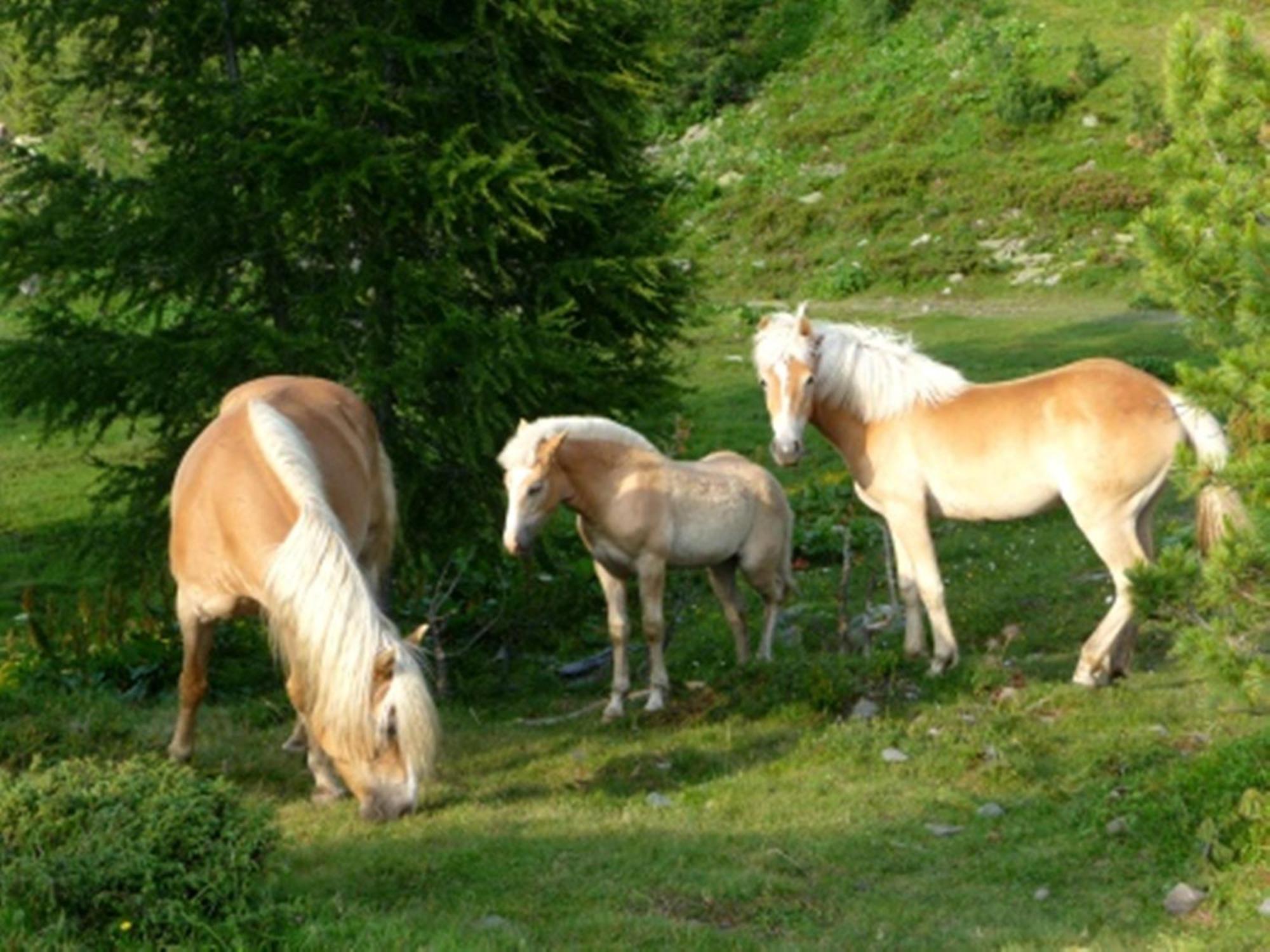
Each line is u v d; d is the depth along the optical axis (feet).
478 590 46.78
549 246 46.96
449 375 44.42
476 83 44.93
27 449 86.99
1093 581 45.27
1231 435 30.12
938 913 23.62
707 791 29.60
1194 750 29.40
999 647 39.29
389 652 23.93
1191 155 26.61
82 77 47.11
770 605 38.32
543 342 43.16
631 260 45.70
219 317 42.45
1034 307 111.55
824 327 36.06
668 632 42.88
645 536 34.68
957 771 29.81
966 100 141.69
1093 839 26.18
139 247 44.29
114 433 89.76
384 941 20.34
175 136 45.24
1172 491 56.24
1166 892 23.84
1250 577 24.04
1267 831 24.08
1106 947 21.65
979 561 50.34
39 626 45.14
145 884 19.65
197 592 28.81
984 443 33.94
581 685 41.34
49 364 44.06
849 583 48.83
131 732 33.55
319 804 28.73
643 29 47.91
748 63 158.30
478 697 41.11
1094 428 32.42
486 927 22.26
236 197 43.80
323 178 41.16
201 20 44.29
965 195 128.98
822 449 73.05
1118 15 149.07
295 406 31.01
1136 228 25.49
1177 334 94.89
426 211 43.73
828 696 34.09
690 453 74.02
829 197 134.82
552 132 45.03
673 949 21.76
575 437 34.14
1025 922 23.08
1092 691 33.68
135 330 46.14
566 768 31.81
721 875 24.86
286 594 24.63
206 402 43.75
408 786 24.41
